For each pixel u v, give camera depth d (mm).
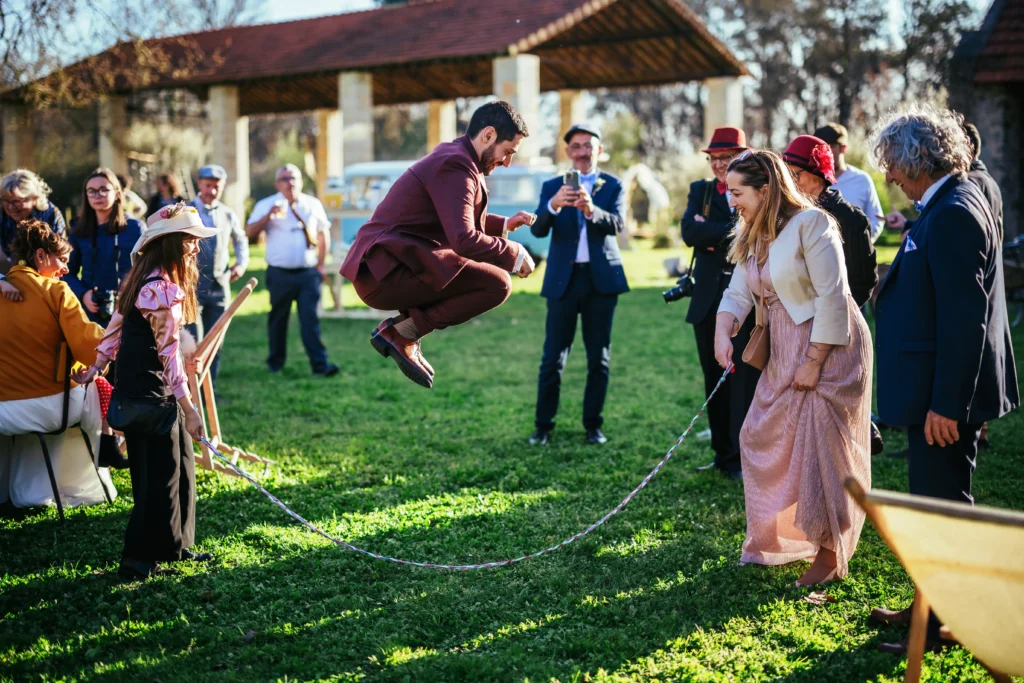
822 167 4902
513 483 5965
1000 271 3762
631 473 6195
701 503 5551
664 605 4156
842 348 4141
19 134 22516
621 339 12023
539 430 7031
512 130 3805
